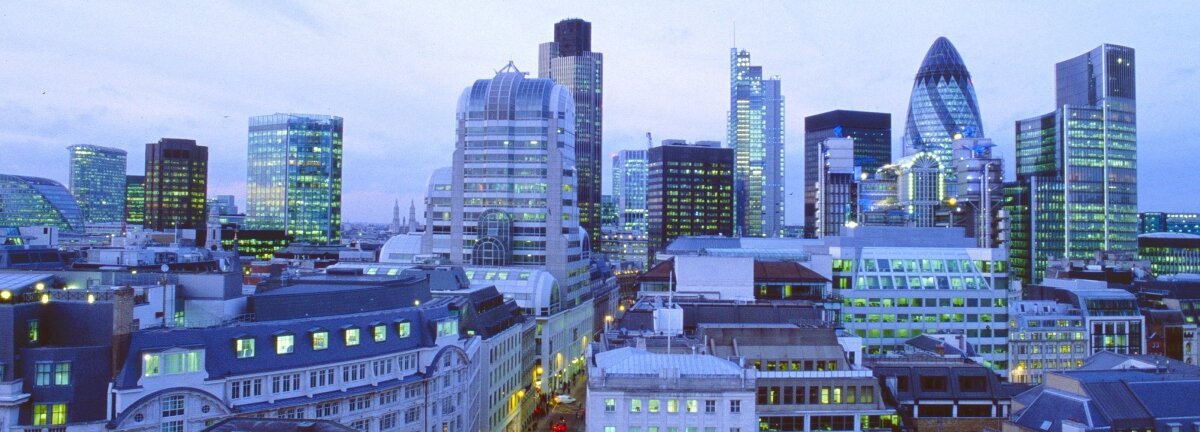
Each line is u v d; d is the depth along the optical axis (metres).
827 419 129.25
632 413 118.56
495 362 183.38
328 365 126.25
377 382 133.25
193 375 114.12
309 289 152.75
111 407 109.00
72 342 112.12
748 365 131.38
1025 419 127.56
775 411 128.38
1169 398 123.81
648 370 120.25
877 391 130.12
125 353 111.62
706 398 118.56
